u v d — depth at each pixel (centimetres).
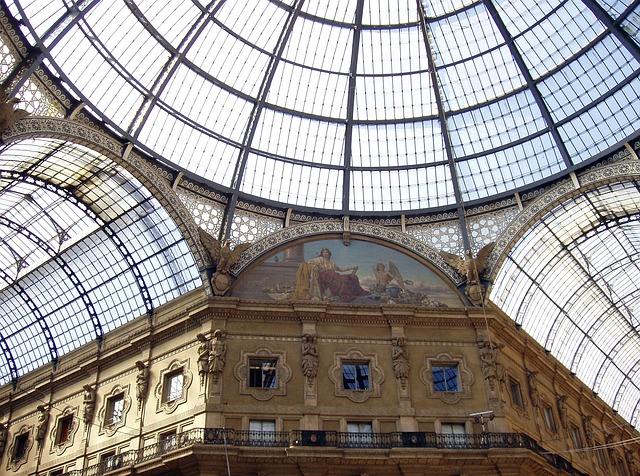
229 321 2938
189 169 3122
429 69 3266
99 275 3544
